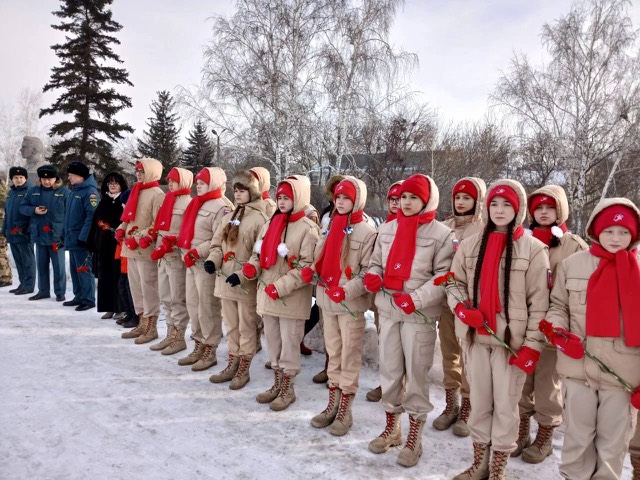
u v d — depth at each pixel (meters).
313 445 3.05
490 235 2.65
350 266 3.27
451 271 2.79
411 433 2.92
